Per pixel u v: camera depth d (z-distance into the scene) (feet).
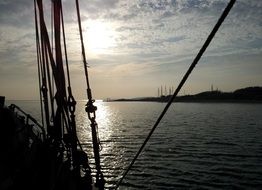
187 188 106.73
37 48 29.94
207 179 117.19
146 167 137.28
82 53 24.53
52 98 28.73
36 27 29.60
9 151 25.67
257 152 170.50
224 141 211.61
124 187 108.99
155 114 565.12
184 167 136.67
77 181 27.78
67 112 26.81
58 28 25.46
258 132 259.19
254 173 125.39
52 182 24.17
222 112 549.54
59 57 25.75
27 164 26.50
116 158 158.10
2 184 22.58
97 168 25.45
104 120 443.32
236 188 106.22
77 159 27.66
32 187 24.31
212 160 151.02
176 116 474.90
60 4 25.31
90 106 24.58
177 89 14.39
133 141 222.07
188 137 234.99
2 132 25.79
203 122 363.97
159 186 109.40
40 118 325.21
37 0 24.67
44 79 29.32
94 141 24.77
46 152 28.32
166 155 165.37
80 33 24.41
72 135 27.09
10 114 27.43
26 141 32.01
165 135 249.96
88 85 24.67
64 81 26.20
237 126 311.06
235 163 143.74
